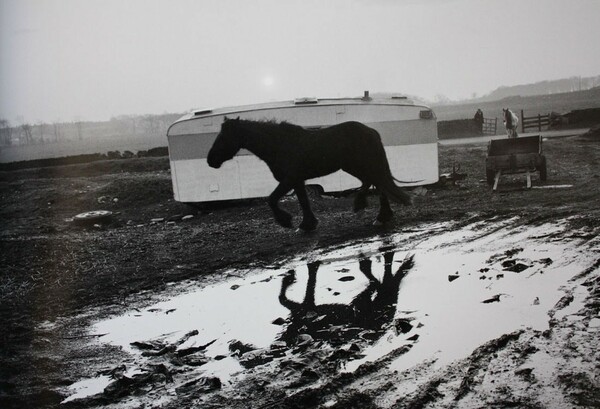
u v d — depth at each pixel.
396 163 13.24
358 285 6.85
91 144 133.75
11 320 6.66
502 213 10.10
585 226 8.47
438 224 9.80
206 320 6.16
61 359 5.38
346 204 12.55
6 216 17.03
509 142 13.84
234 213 12.90
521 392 3.81
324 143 9.54
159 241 10.49
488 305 5.65
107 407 4.29
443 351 4.65
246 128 9.78
